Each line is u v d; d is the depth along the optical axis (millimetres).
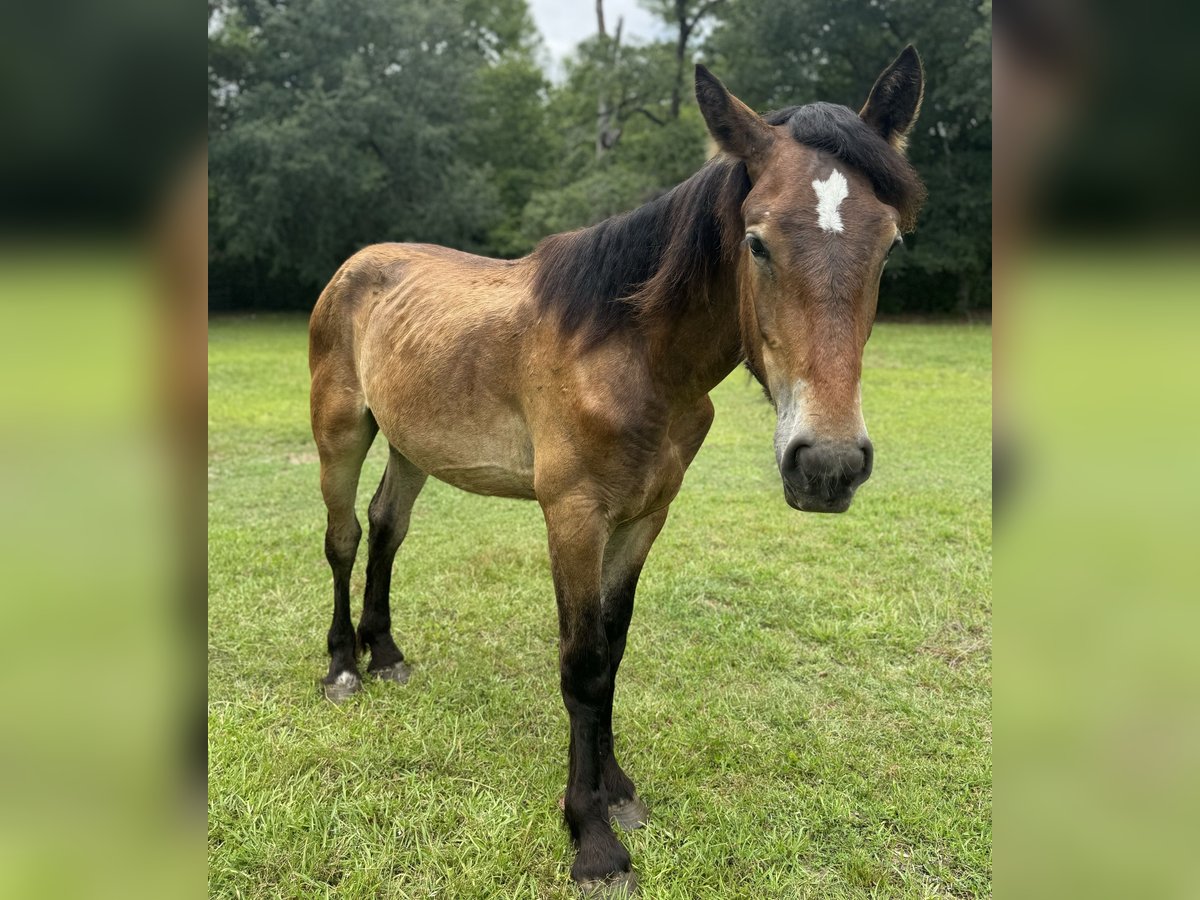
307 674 3156
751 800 2428
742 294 1821
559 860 2180
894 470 6469
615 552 2475
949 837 2266
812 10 20250
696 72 1805
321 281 23219
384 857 2152
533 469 2379
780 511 5406
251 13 22719
